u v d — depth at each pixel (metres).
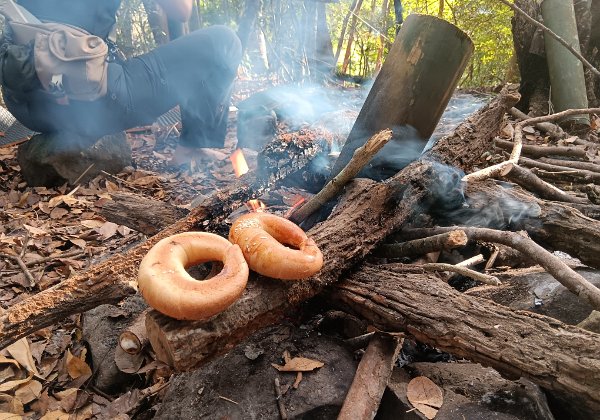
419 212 0.66
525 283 0.60
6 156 1.33
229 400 0.46
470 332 0.42
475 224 0.71
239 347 0.51
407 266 0.53
